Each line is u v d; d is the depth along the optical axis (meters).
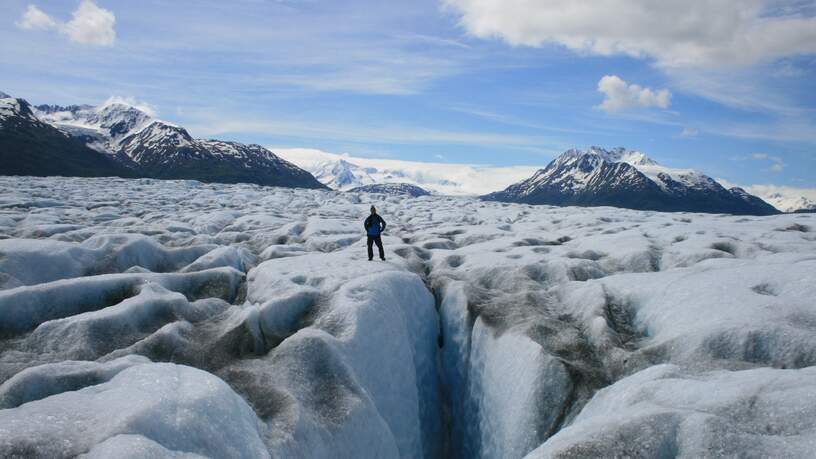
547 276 20.36
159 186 85.81
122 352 12.41
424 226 41.41
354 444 11.47
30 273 17.64
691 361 11.65
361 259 21.44
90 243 21.62
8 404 9.33
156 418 7.74
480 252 24.38
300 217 44.59
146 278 16.78
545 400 12.95
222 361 12.99
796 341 10.96
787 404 7.33
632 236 26.41
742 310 12.62
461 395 16.67
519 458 12.70
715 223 36.19
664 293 15.28
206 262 20.72
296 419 10.55
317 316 15.14
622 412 8.38
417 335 17.38
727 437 6.83
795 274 14.28
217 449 8.05
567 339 14.70
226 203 56.91
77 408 8.09
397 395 14.61
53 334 12.84
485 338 16.25
